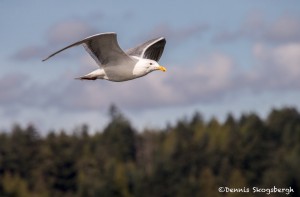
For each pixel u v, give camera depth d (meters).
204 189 40.06
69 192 45.75
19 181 43.22
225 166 42.72
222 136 46.12
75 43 18.31
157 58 22.44
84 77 20.20
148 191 41.12
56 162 46.38
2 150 46.62
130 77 20.33
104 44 19.55
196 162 44.09
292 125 47.62
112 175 42.53
